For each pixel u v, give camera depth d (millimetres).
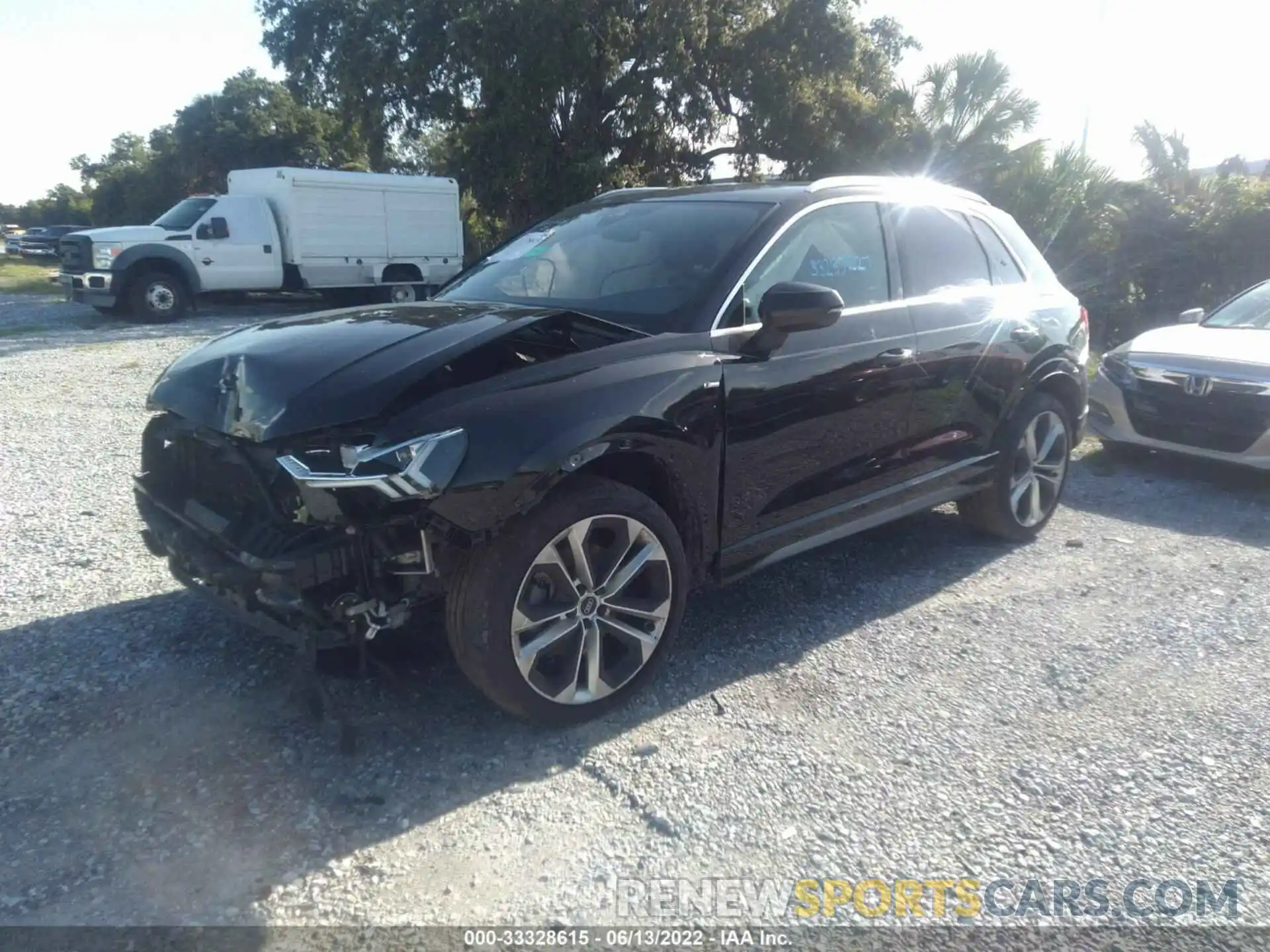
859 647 4113
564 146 22859
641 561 3416
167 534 3400
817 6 23266
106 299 16062
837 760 3256
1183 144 18234
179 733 3250
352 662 3643
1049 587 4852
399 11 22500
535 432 3055
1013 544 5484
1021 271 5410
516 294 4273
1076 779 3193
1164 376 6789
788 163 24406
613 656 3576
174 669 3656
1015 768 3248
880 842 2857
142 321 16281
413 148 30031
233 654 3770
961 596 4703
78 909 2473
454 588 3076
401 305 4043
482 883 2627
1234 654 4137
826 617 4406
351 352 3234
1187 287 16875
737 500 3789
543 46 21188
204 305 20000
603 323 3697
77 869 2611
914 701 3666
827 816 2961
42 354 11758
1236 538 5691
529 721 3295
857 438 4258
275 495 3029
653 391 3375
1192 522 5984
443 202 19859
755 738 3373
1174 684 3867
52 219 77750
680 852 2781
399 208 19156
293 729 3291
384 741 3246
